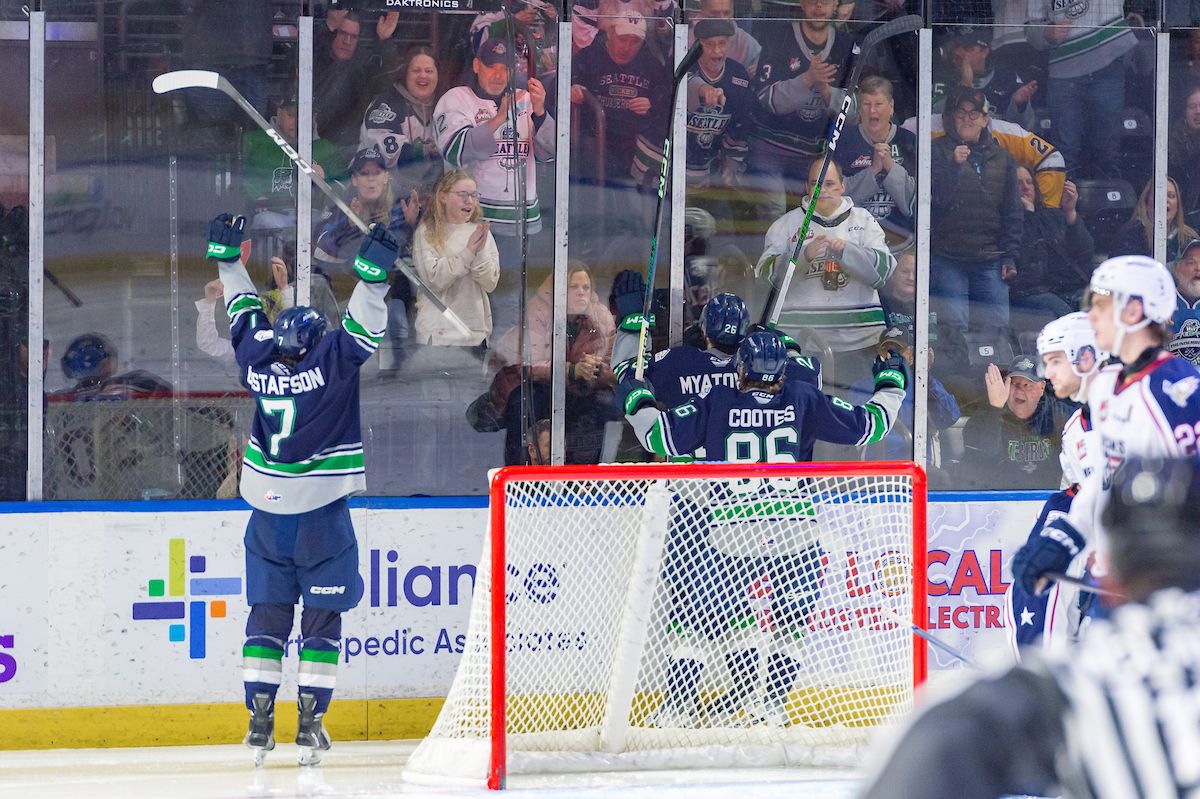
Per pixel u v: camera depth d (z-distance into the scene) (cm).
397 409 2108
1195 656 544
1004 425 2242
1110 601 629
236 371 2070
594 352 2150
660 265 2167
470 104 2098
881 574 1898
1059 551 1424
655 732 1880
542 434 2142
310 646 1773
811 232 2198
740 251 2183
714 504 1903
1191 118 2247
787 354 2052
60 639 1967
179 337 2055
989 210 2220
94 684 1978
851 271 2205
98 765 1875
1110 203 2242
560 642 1875
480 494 2125
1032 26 2205
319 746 1762
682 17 2136
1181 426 1338
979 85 2205
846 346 2214
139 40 2019
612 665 1870
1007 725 522
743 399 1975
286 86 2056
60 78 2003
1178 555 579
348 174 2080
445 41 2084
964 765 511
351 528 1802
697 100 2152
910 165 2206
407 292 2102
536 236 2131
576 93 2122
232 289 1825
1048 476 2248
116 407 2042
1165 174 2247
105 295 2033
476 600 1822
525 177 2117
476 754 1764
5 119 1994
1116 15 2214
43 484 2023
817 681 1909
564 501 1872
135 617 1986
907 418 2220
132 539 1983
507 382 2134
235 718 2014
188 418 2059
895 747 525
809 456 2012
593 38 2119
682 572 1905
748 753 1842
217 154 2047
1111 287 1357
